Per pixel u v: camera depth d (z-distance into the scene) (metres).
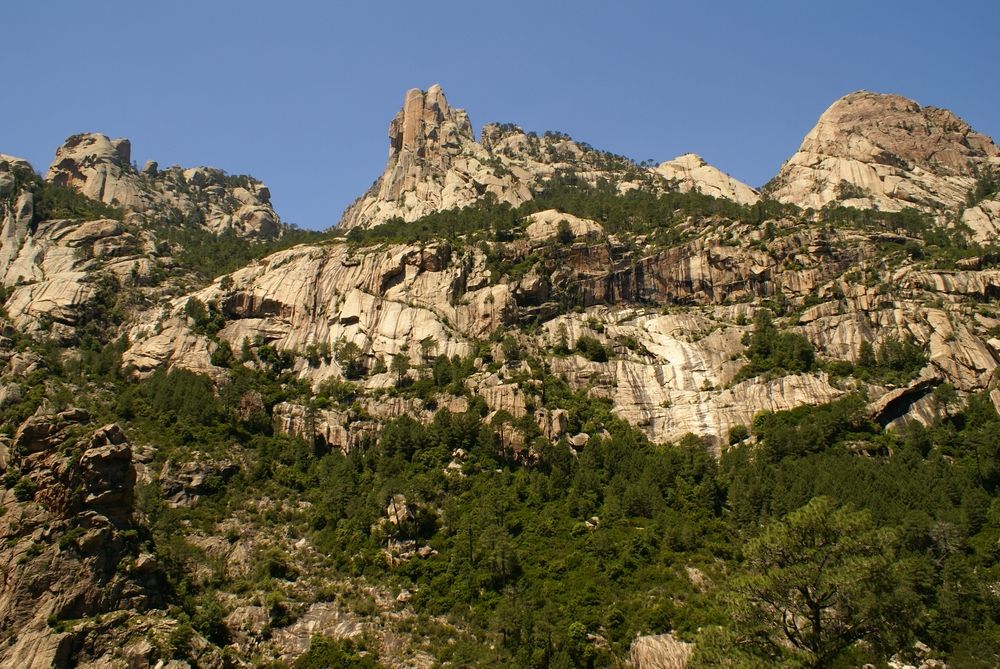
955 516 114.94
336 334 176.75
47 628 82.19
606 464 138.62
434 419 147.00
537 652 97.56
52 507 91.50
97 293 183.75
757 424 149.00
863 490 121.19
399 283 184.75
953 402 145.88
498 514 125.62
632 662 98.38
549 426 145.50
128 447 96.50
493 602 108.56
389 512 123.38
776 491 124.44
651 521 124.62
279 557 115.94
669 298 195.75
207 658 87.62
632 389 162.62
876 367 158.62
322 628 104.62
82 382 151.62
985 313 170.00
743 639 69.12
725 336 173.62
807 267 190.88
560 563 114.88
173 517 120.56
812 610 68.62
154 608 90.75
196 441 138.88
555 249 198.75
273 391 158.12
